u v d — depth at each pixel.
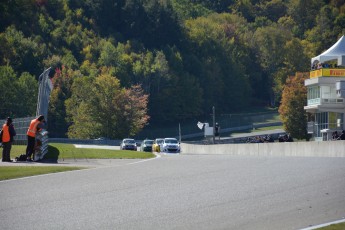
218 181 46.25
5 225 34.41
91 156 80.75
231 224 33.38
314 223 33.25
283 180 45.28
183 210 36.62
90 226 33.62
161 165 60.25
